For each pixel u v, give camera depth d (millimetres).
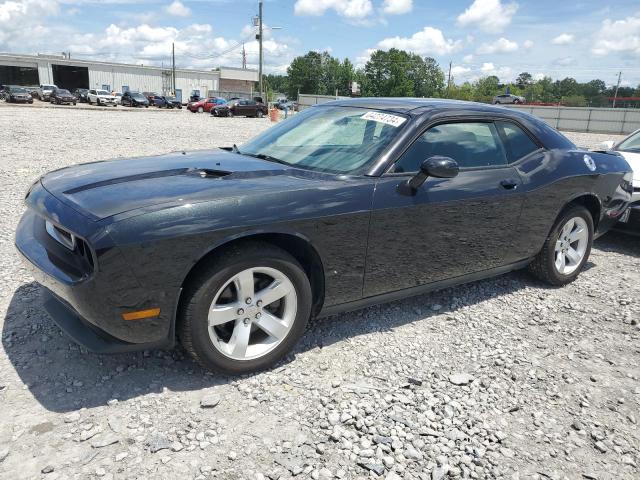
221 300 2777
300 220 2844
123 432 2414
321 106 4211
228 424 2523
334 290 3145
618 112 37781
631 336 3727
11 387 2691
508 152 3971
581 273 5035
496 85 125062
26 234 3098
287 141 3791
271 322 2928
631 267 5301
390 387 2924
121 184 2840
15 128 16844
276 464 2285
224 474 2205
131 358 3020
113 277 2402
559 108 40375
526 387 3010
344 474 2248
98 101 47531
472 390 2943
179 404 2643
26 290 3830
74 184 2908
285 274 2885
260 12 50094
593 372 3219
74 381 2771
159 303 2523
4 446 2279
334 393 2824
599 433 2631
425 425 2617
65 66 69188
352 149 3408
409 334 3568
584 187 4387
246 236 2709
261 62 51312
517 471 2348
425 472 2303
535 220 4090
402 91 114562
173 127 21734
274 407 2676
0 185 7473
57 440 2334
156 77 74688
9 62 63906
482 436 2561
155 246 2445
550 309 4129
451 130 3646
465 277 3863
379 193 3139
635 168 5832
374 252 3211
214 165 3311
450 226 3523
